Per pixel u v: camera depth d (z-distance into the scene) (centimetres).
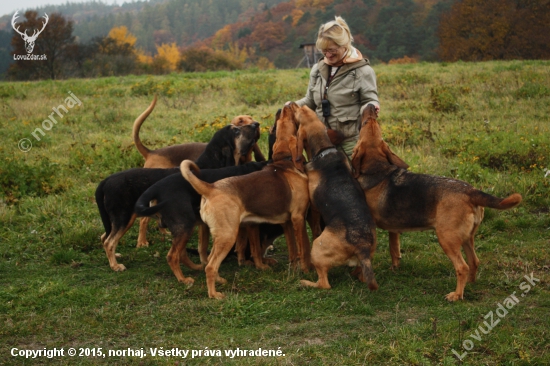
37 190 746
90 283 507
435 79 1485
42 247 589
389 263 544
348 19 6631
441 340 380
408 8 6456
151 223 663
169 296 471
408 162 805
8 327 412
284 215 513
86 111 1234
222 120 1038
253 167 534
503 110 1120
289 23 7825
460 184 460
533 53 3359
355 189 493
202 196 489
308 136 521
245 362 362
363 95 523
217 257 475
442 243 457
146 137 985
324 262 476
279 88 1428
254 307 446
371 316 432
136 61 3619
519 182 712
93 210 679
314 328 411
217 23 12744
